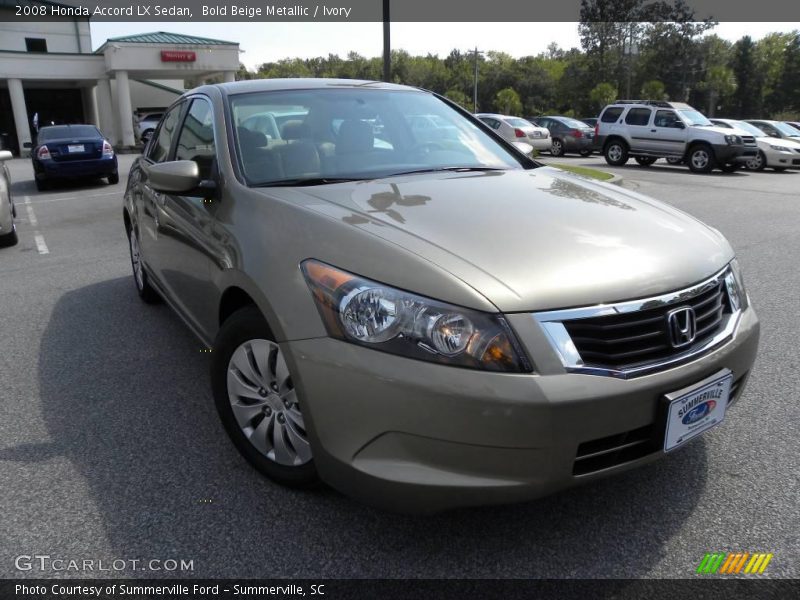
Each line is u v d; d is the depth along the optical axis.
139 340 4.17
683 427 2.03
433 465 1.87
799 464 2.62
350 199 2.50
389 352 1.89
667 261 2.15
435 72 102.50
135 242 4.82
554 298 1.89
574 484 1.93
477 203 2.49
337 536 2.21
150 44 29.02
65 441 2.87
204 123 3.32
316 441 2.05
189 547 2.17
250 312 2.42
